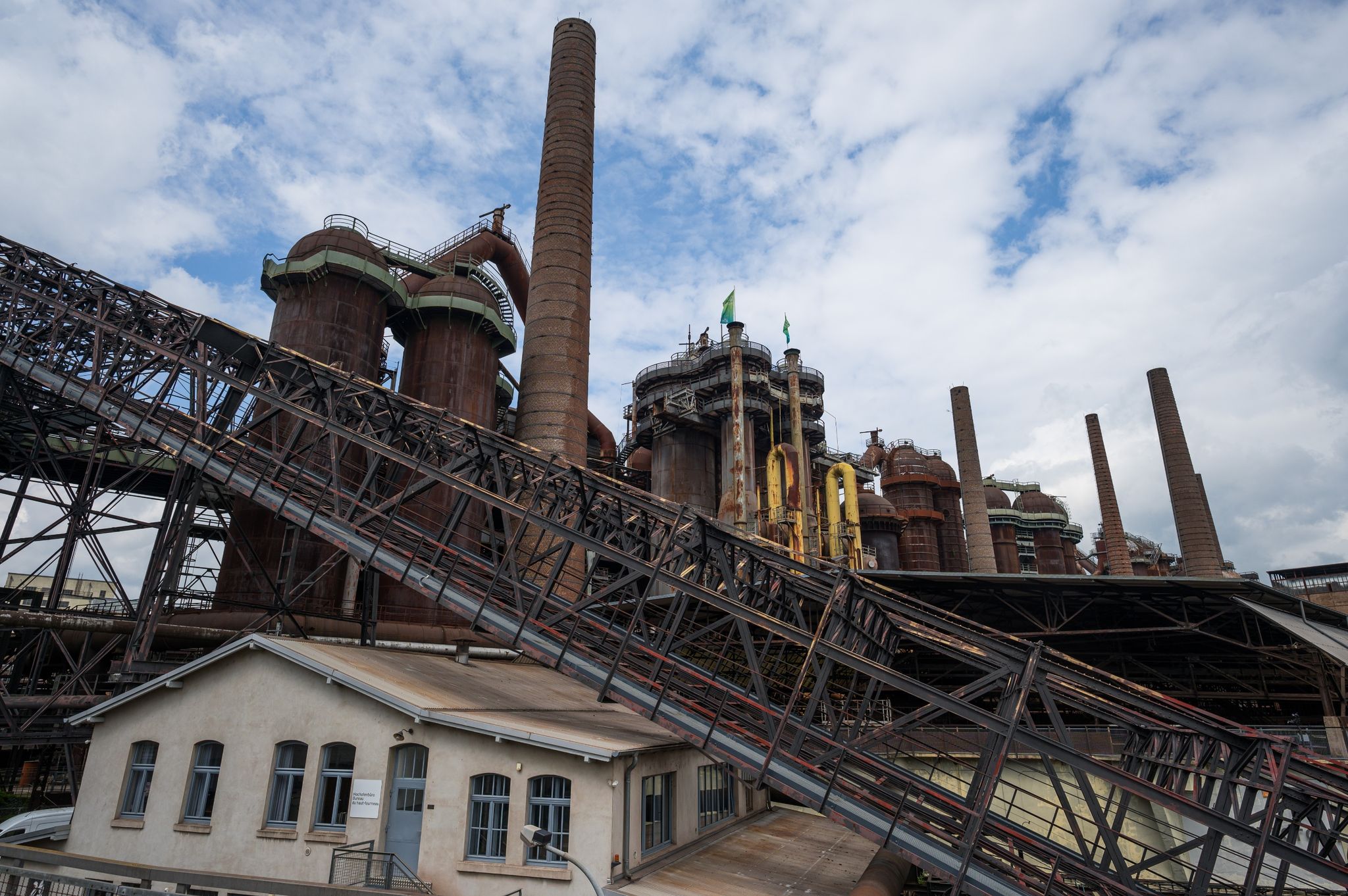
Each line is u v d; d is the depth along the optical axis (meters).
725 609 17.20
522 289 59.66
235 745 18.91
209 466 23.22
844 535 57.41
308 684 18.81
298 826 17.72
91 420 30.20
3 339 25.78
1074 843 26.05
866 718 18.69
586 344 47.78
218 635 27.61
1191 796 15.77
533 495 20.89
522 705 22.89
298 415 22.75
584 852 16.05
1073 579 29.05
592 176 51.50
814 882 18.62
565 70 52.16
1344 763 12.91
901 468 89.81
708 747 16.72
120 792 19.59
